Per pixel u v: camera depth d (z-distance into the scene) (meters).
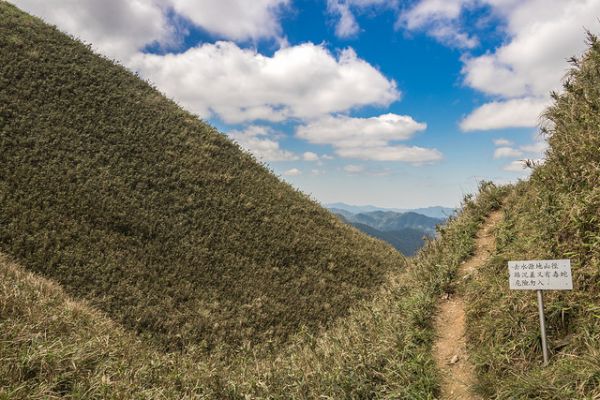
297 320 14.87
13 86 21.64
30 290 8.91
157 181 20.61
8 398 4.64
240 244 18.73
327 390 5.80
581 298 5.11
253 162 27.48
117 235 16.02
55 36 28.70
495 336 5.64
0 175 16.03
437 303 7.71
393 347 6.41
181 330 12.58
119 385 5.72
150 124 24.98
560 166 7.00
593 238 5.53
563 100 8.06
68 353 5.98
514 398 4.32
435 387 5.54
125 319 12.27
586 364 4.14
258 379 6.89
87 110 23.12
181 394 6.54
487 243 8.92
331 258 19.98
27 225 14.12
